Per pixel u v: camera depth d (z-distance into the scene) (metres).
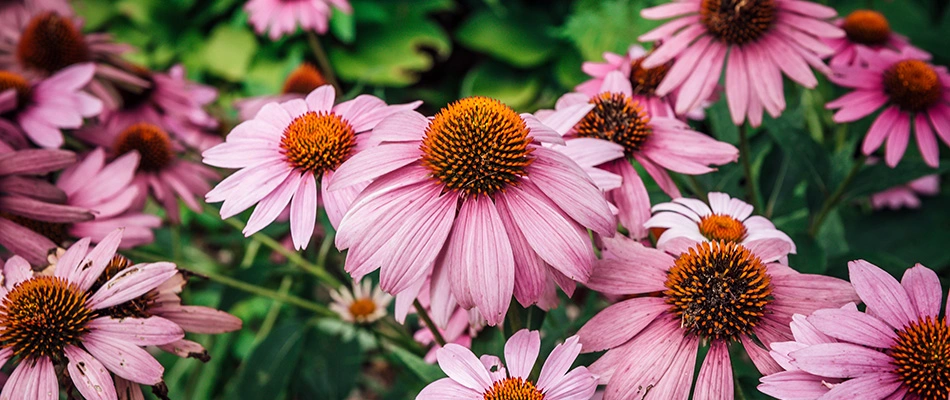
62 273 0.37
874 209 0.76
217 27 1.19
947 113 0.47
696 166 0.41
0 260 0.40
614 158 0.40
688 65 0.46
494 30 1.17
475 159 0.33
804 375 0.32
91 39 0.66
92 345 0.36
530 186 0.34
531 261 0.33
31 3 0.74
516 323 0.36
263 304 0.89
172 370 0.72
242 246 0.76
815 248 0.45
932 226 0.73
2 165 0.43
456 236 0.33
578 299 0.58
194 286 0.77
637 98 0.46
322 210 0.45
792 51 0.45
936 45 0.84
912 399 0.31
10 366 0.38
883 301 0.32
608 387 0.34
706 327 0.34
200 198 0.62
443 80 1.30
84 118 0.60
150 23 1.23
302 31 1.15
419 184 0.34
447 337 0.41
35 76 0.62
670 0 0.89
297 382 0.60
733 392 0.33
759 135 0.56
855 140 0.54
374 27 1.21
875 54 0.49
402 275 0.32
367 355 0.71
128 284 0.36
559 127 0.38
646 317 0.35
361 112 0.38
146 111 0.66
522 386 0.33
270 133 0.38
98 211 0.46
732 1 0.45
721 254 0.35
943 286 0.38
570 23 0.95
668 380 0.34
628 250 0.37
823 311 0.32
